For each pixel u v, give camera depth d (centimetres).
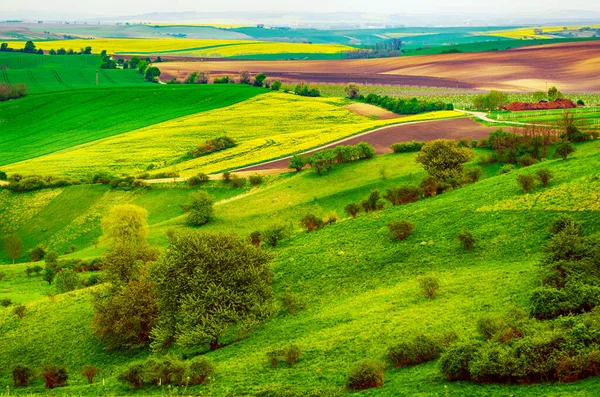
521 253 6253
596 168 7875
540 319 4319
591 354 3369
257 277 6012
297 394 3816
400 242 7256
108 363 5788
